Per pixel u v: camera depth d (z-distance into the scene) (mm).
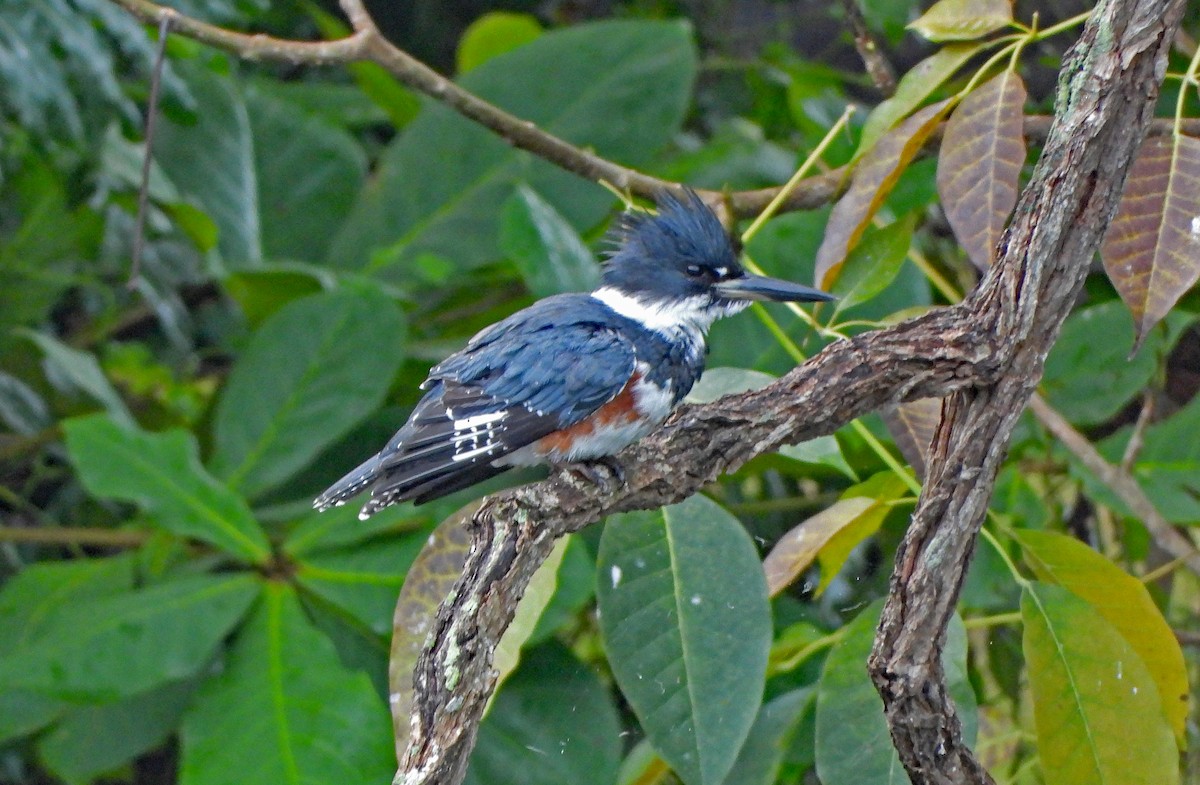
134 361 11602
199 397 11789
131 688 6453
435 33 13617
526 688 7258
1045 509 9156
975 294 5457
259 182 10969
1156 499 8422
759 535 9828
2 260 9938
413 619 6094
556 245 8047
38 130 8336
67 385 10336
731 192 8312
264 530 8250
